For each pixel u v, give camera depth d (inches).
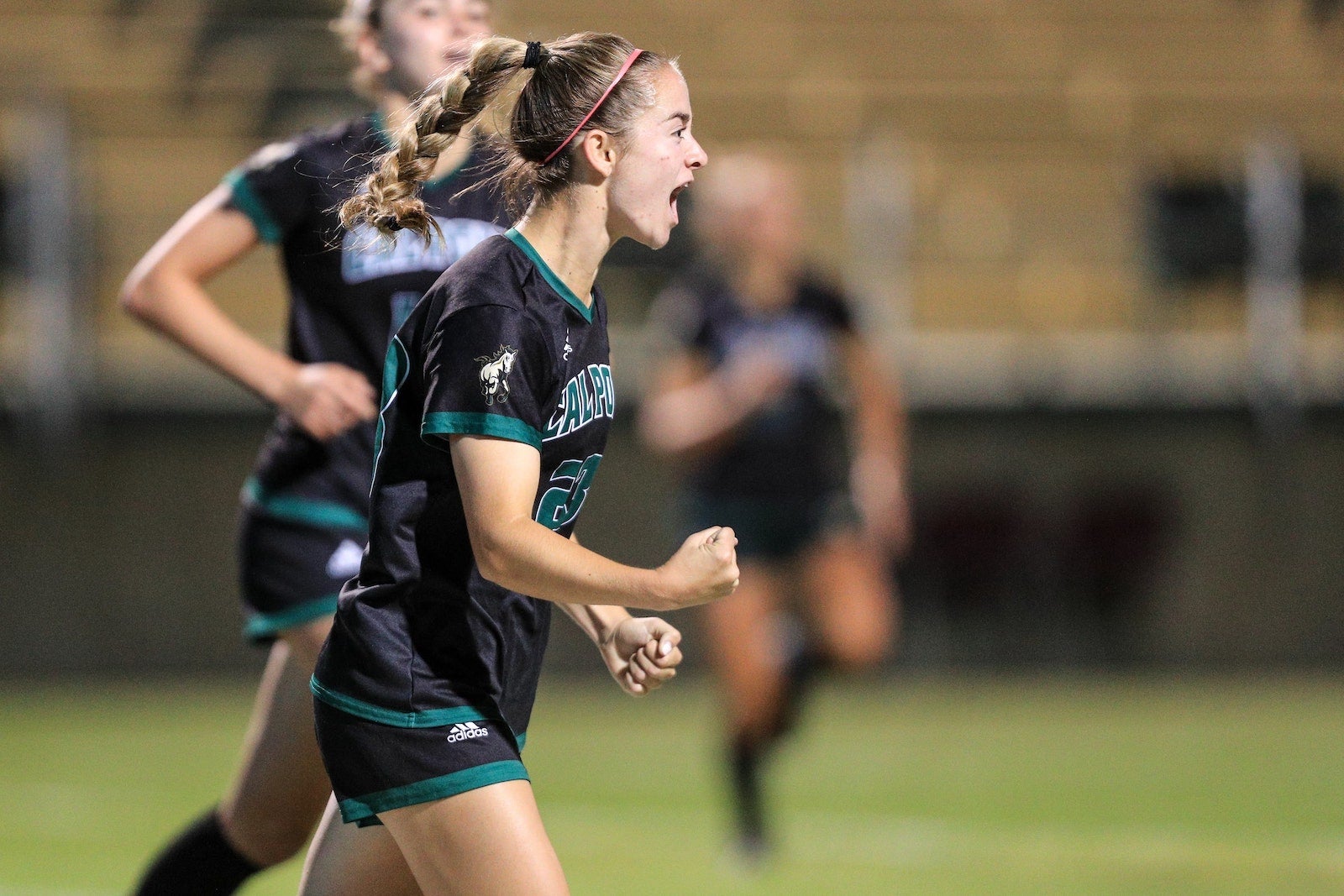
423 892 358.9
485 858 346.3
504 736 361.7
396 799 352.5
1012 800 1007.6
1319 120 1800.0
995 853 839.1
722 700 864.3
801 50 1876.2
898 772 1117.7
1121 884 757.9
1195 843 867.4
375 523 362.3
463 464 343.0
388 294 485.1
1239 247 1768.0
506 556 338.0
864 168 1667.1
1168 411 1632.6
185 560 1550.2
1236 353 1716.3
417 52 487.2
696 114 1820.9
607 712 1446.9
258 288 1672.0
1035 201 1817.2
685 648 1646.2
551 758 1194.0
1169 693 1521.9
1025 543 1619.1
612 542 1582.2
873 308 1637.6
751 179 998.4
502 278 353.1
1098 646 1640.0
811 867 805.2
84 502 1534.2
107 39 1642.5
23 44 1637.6
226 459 1556.3
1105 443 1637.6
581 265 364.8
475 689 360.8
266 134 1636.3
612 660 392.2
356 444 486.3
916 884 760.3
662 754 1214.3
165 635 1546.5
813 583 943.0
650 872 790.5
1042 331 1797.5
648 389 1568.7
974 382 1626.5
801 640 886.4
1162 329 1771.7
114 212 1612.9
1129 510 1627.7
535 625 377.1
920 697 1518.2
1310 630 1649.9
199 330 488.7
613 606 401.7
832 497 961.5
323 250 490.0
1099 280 1807.3
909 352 1642.5
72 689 1494.8
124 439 1541.6
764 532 945.5
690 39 1868.8
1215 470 1643.7
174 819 934.4
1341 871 789.9
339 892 379.6
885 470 976.3
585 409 365.7
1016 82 1878.7
